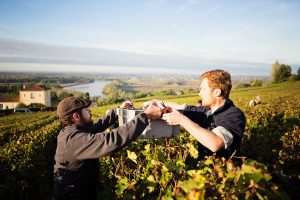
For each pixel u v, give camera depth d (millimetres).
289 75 97562
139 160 3369
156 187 2787
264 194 1687
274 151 8242
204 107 3150
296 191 2271
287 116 12469
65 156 2459
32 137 13062
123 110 2879
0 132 21578
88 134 2418
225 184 1793
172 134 2713
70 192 2510
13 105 104500
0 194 6750
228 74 2836
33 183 8008
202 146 3031
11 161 7746
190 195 1599
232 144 2594
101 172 3951
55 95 129125
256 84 98125
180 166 2604
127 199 2848
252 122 10414
